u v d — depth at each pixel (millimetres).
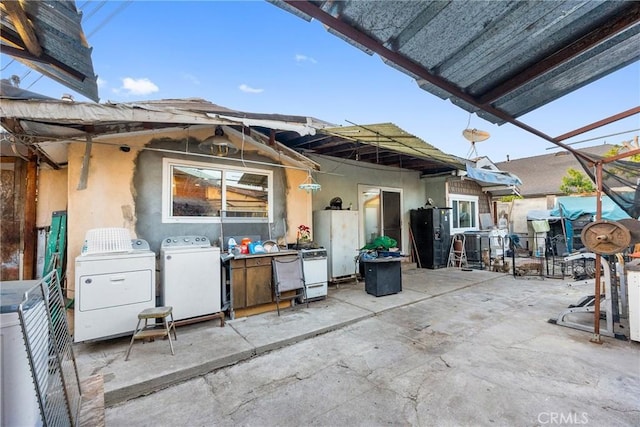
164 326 3307
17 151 4164
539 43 1535
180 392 2434
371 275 5324
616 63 1771
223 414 2143
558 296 5266
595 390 2342
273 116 3674
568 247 9648
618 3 1272
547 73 1819
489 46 1548
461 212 9445
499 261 8148
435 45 1531
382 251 5688
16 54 2191
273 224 5133
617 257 3801
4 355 1237
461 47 1555
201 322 3879
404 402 2240
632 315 3191
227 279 4148
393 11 1296
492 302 4898
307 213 5566
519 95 2055
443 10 1295
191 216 4344
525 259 9750
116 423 2061
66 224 3631
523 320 4016
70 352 1850
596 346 3152
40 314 1415
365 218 7590
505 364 2783
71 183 3537
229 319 4027
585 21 1386
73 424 1443
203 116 3295
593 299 4227
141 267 3316
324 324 3789
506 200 13891
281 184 5258
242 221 4805
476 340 3352
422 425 1991
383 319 4094
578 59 1701
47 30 1938
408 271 7684
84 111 2855
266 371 2744
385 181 8062
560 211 10109
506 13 1319
